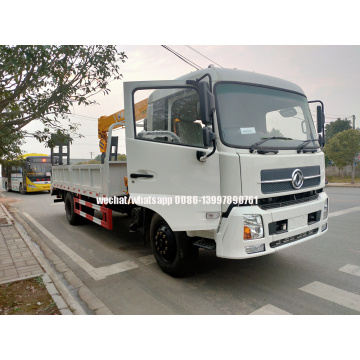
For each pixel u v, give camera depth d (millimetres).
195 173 3271
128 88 3643
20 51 3748
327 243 5348
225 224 3141
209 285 3680
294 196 3568
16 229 6953
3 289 3574
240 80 3514
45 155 19094
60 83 4312
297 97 4078
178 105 3617
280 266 4254
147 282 3828
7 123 4637
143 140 3656
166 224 3846
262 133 3477
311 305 3131
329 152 21719
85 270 4336
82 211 6750
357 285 3598
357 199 11281
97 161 7172
